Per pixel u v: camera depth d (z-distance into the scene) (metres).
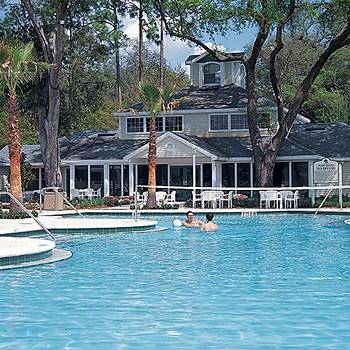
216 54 58.34
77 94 95.75
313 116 93.81
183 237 32.31
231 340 12.27
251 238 31.81
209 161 62.50
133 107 71.00
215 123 66.25
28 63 44.66
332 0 51.59
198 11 54.22
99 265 22.22
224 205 54.69
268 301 15.72
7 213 41.41
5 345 12.09
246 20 53.94
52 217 43.44
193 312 14.62
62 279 19.20
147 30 61.00
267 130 64.75
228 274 20.05
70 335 12.76
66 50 66.75
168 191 63.16
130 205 54.88
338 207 50.66
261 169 56.84
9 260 21.44
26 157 72.31
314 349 11.61
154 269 21.28
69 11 63.22
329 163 52.66
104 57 69.44
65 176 70.12
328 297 16.14
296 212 48.06
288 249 27.03
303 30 57.16
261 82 101.31
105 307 15.23
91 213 48.69
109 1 64.12
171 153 59.75
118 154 64.31
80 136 75.25
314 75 56.47
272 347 11.77
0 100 63.41
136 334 12.78
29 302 15.85
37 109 64.38
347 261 22.97
